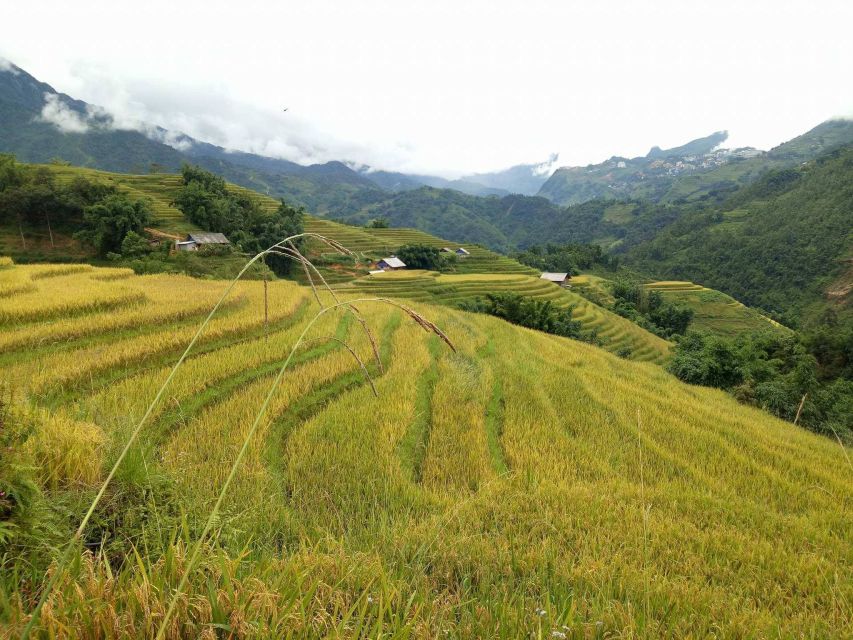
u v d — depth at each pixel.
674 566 5.45
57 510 3.54
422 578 4.11
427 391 12.49
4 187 61.62
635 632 3.38
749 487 8.91
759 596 5.16
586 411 12.28
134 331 14.50
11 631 1.78
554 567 4.86
